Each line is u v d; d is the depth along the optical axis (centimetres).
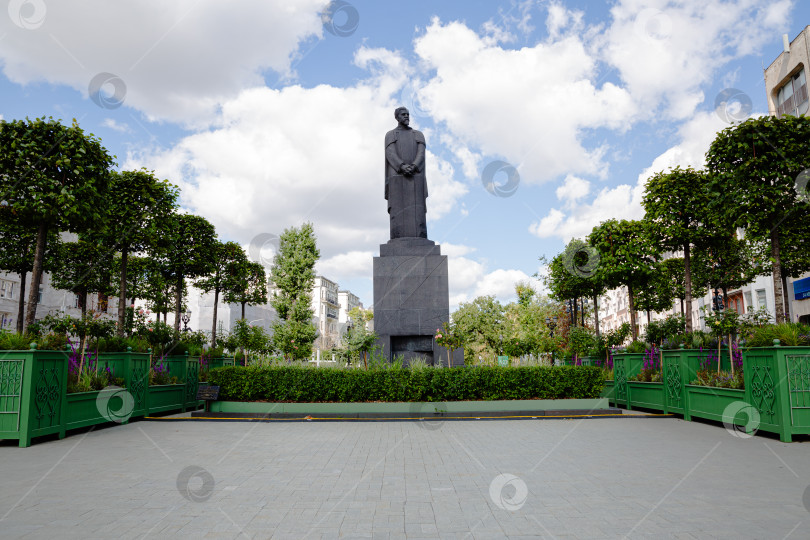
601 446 777
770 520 406
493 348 1656
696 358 1131
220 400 1195
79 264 2383
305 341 2695
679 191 1543
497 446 783
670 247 1623
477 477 568
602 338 1894
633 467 619
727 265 2208
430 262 1391
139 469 619
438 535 375
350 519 414
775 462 648
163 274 2167
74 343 1130
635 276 1927
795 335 851
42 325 1193
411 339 1371
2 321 3138
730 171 1209
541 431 955
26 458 697
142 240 1639
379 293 1377
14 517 421
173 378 1348
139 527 395
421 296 1375
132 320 1650
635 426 1023
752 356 895
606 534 375
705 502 460
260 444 812
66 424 898
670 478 558
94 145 1216
